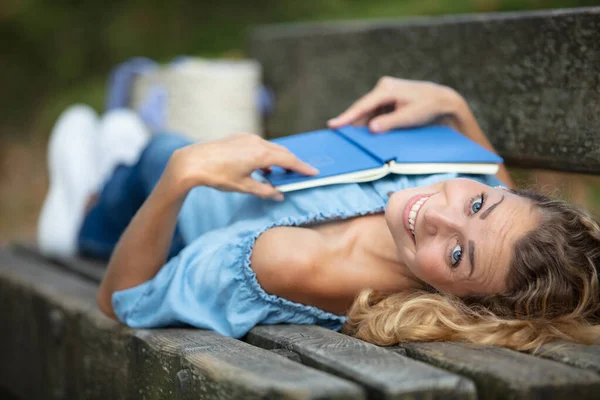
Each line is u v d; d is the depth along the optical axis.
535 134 3.33
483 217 2.50
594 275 2.48
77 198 4.35
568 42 3.15
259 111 5.18
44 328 3.41
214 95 5.21
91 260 4.16
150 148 3.63
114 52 8.95
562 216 2.53
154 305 2.77
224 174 2.68
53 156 4.47
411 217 2.58
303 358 2.23
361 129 3.23
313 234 2.76
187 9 8.95
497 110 3.49
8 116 8.95
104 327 2.88
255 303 2.70
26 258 4.45
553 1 6.31
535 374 1.98
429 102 3.22
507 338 2.36
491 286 2.51
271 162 2.73
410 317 2.48
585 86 3.10
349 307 2.78
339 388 1.82
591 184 5.34
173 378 2.34
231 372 1.99
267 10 8.62
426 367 1.99
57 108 8.61
